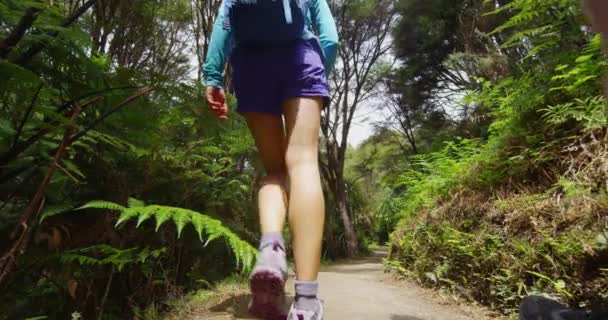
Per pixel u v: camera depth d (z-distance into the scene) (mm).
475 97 4469
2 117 1747
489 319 2973
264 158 1612
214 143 3432
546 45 3877
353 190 18281
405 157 20812
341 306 3406
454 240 3760
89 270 2660
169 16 4848
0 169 1942
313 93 1442
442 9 13984
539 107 3787
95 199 2736
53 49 1828
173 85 2057
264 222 1406
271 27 1424
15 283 2375
